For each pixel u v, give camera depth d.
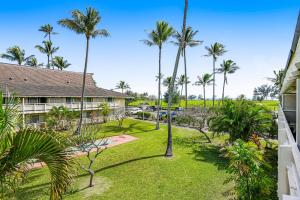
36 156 3.59
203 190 10.60
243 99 18.19
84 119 28.34
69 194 10.20
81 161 15.32
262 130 16.12
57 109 25.58
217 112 19.58
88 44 24.31
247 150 6.28
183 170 13.41
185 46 35.31
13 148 3.49
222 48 44.75
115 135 25.05
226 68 48.38
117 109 37.59
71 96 30.25
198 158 15.82
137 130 28.55
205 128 28.08
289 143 3.67
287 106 10.73
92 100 34.75
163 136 24.56
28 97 26.23
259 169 6.30
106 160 15.67
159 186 11.17
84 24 23.11
